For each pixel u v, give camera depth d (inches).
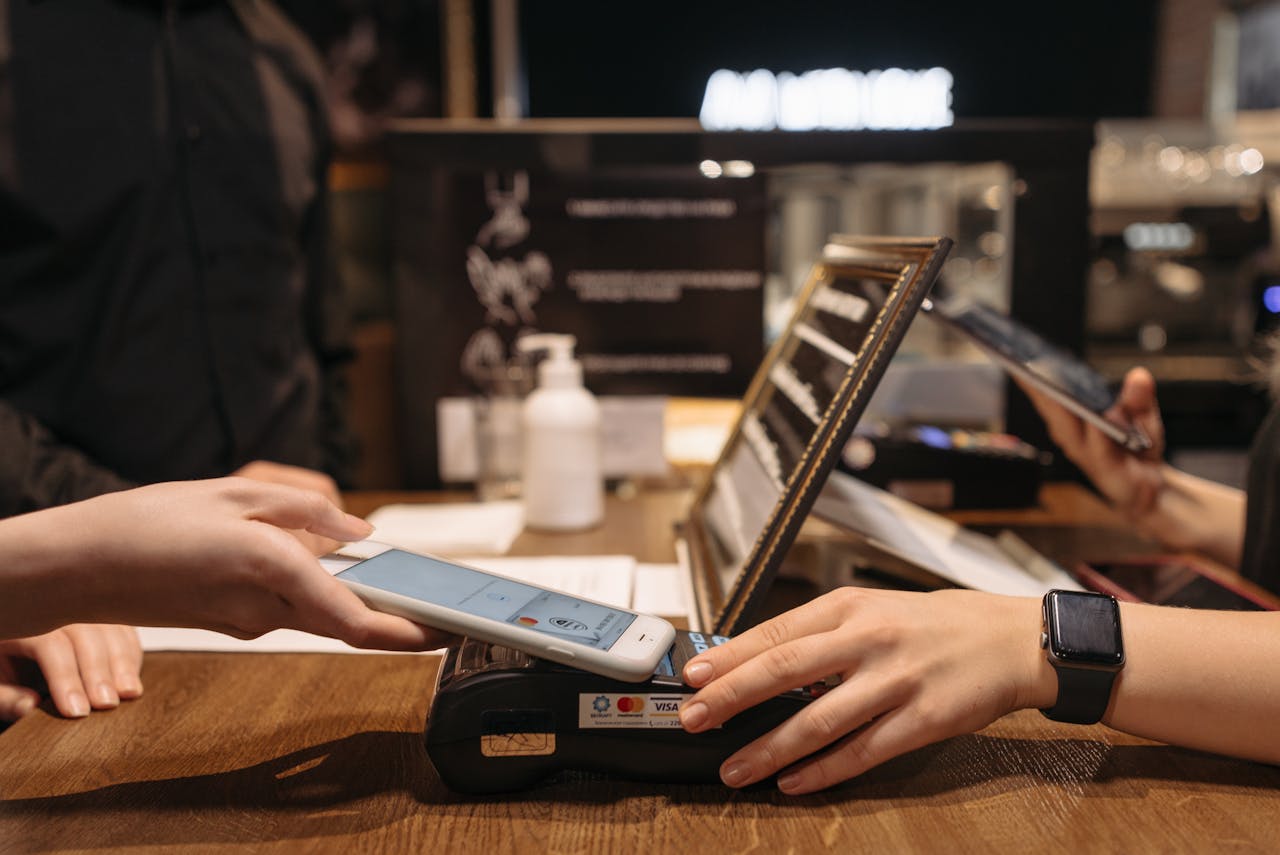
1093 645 21.8
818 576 35.9
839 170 53.6
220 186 53.9
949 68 115.9
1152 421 40.3
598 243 53.2
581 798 21.3
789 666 20.6
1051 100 118.1
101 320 50.6
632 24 112.3
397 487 89.0
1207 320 110.0
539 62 112.2
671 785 21.9
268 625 21.6
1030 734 24.4
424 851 19.2
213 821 20.3
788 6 113.2
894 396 58.3
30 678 28.5
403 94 98.9
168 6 53.2
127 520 21.1
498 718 21.0
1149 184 106.6
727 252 53.6
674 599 34.4
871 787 21.7
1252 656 21.8
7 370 49.4
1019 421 53.6
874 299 28.3
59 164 49.1
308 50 61.8
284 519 23.0
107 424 50.9
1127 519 41.7
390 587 22.5
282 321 57.1
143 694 27.0
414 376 53.3
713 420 54.5
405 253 52.4
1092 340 110.3
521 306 53.3
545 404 43.9
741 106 115.0
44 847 19.3
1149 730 22.2
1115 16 116.2
